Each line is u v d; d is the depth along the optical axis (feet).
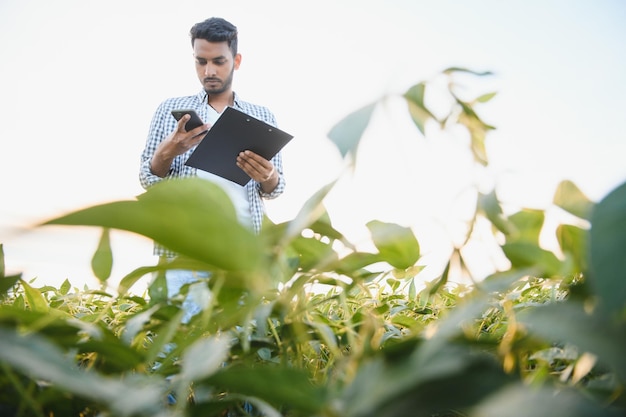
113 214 0.47
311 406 0.53
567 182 0.66
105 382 0.52
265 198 6.41
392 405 0.49
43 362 0.50
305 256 0.90
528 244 0.70
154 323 1.10
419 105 0.63
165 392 0.67
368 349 0.66
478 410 0.46
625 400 0.56
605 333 0.49
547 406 0.44
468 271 0.69
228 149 5.12
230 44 7.23
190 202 0.49
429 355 0.50
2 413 0.73
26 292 1.16
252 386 0.54
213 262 0.52
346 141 0.49
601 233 0.44
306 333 0.97
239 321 0.88
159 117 6.93
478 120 0.64
